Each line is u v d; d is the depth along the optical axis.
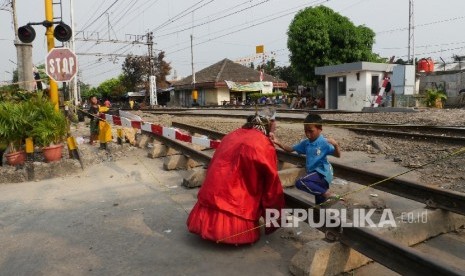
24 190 6.99
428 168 7.36
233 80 47.06
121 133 10.84
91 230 4.96
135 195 6.41
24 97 11.21
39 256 4.27
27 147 8.13
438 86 30.94
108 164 8.92
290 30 33.69
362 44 32.53
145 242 4.52
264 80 48.50
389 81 25.38
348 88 28.27
